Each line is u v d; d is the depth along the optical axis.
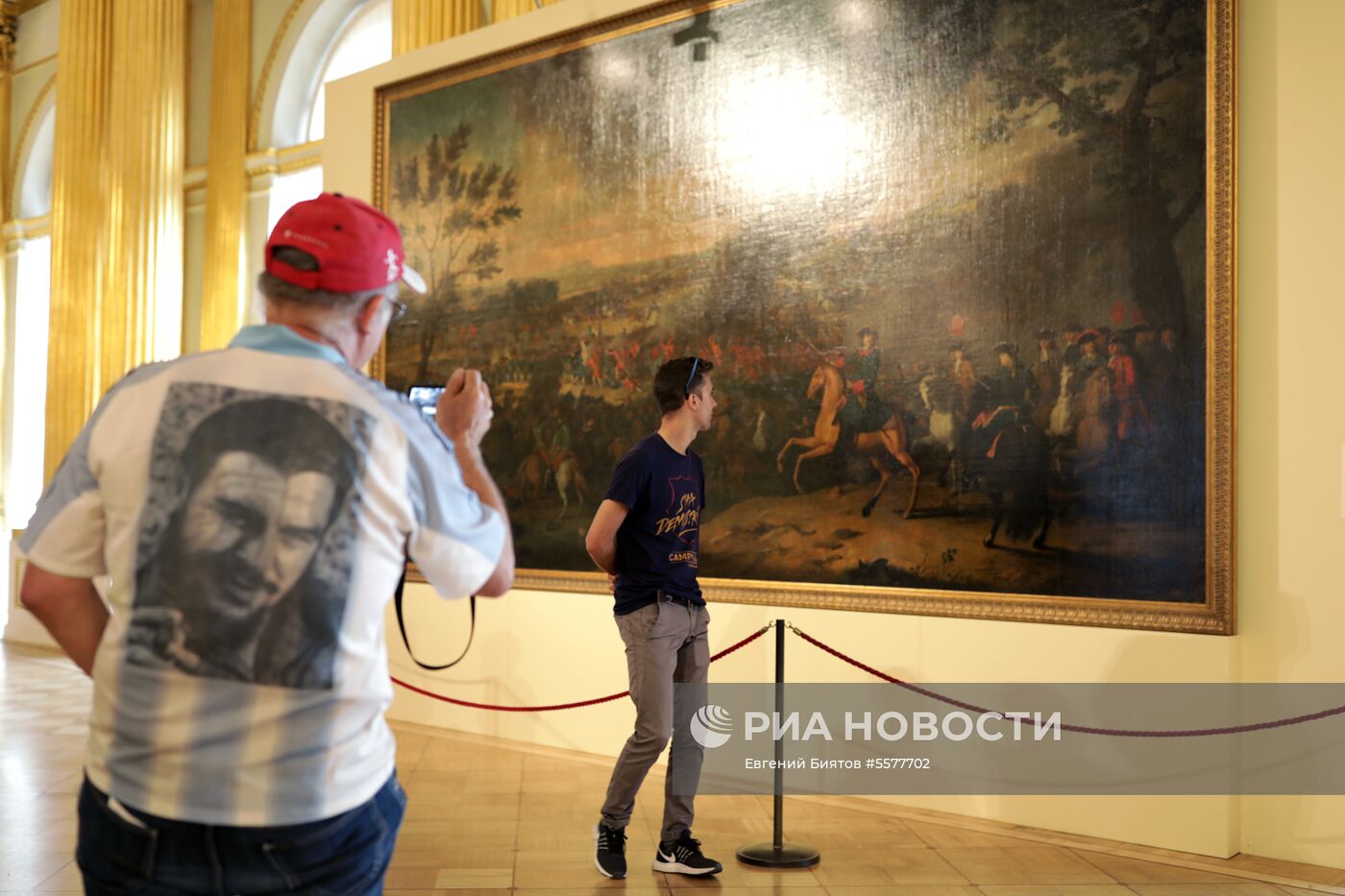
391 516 1.79
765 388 6.76
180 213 13.82
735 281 6.93
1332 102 5.05
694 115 7.19
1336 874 4.86
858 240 6.43
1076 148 5.68
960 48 6.10
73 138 14.55
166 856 1.65
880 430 6.28
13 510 16.41
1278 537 5.13
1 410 16.78
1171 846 5.25
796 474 6.59
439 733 8.05
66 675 11.08
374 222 1.94
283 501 1.71
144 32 13.73
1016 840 5.42
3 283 16.91
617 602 4.77
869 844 5.34
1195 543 5.24
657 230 7.33
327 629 1.70
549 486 7.81
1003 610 5.75
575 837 5.36
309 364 1.82
